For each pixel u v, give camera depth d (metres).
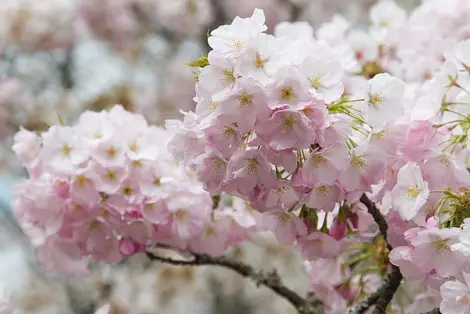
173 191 2.29
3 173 4.28
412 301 2.33
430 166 2.15
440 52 2.48
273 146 2.06
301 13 4.61
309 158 2.09
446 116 2.20
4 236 4.66
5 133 4.07
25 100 4.12
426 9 2.57
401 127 2.14
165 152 2.31
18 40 4.31
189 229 2.30
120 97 3.69
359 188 2.12
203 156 2.11
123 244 2.30
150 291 4.30
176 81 4.43
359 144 2.11
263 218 2.20
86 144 2.28
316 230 2.20
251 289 4.43
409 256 2.12
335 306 2.36
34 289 4.54
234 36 2.09
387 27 2.59
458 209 2.12
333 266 2.34
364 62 2.53
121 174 2.27
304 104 2.06
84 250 2.32
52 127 2.29
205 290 4.45
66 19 4.35
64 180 2.28
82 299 4.36
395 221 2.17
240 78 2.06
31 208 2.31
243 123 2.06
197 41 4.70
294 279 4.12
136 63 4.62
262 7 4.45
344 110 2.12
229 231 2.37
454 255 2.11
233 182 2.10
